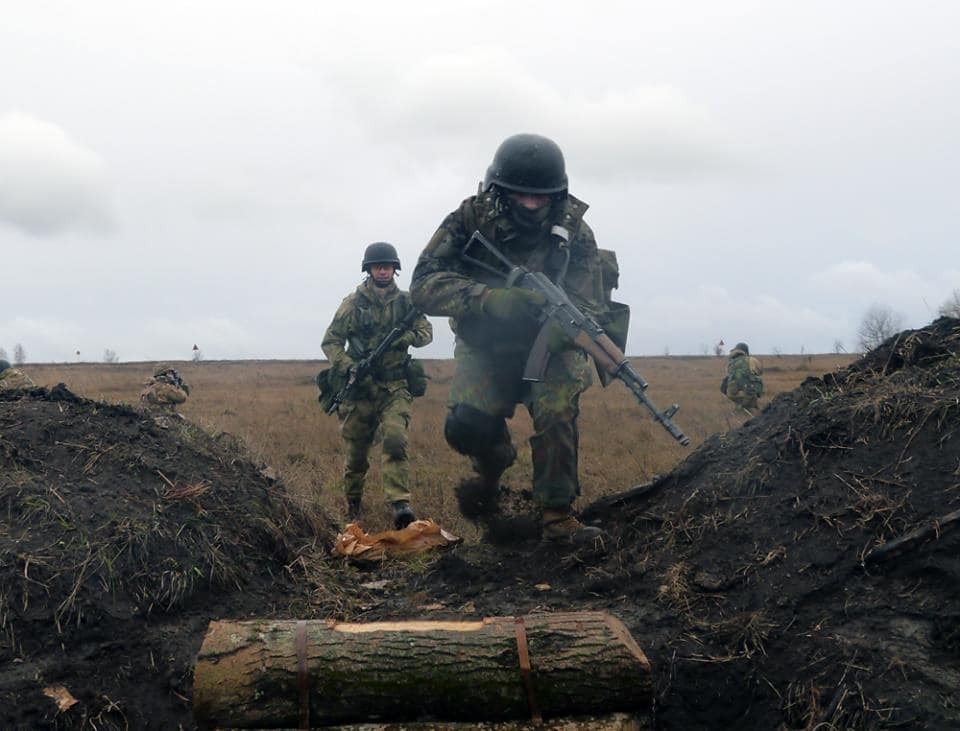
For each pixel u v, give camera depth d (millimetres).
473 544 6402
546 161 5816
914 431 4953
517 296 5590
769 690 4016
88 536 4793
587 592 5035
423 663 3598
